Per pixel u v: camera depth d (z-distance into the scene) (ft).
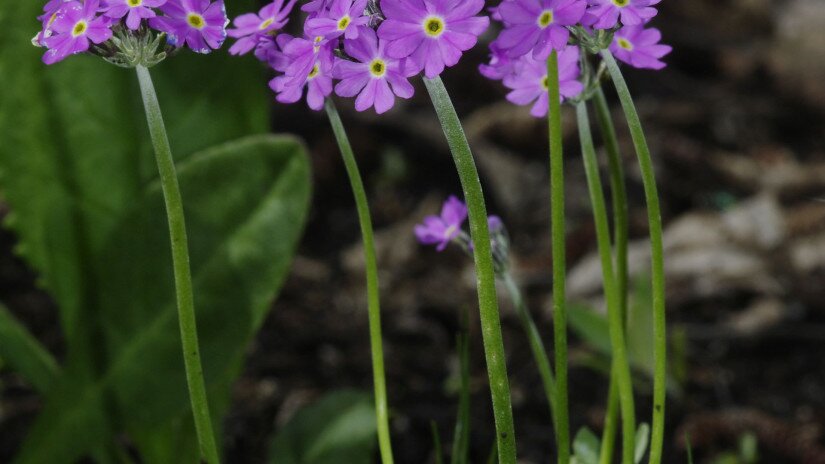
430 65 0.95
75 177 1.32
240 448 1.45
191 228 1.26
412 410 1.54
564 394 1.07
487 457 1.46
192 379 1.03
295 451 1.33
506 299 1.94
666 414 1.57
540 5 0.95
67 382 1.27
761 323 1.85
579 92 1.06
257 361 1.66
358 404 1.35
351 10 0.96
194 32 0.99
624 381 1.08
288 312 1.83
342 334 1.77
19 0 1.27
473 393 1.60
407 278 2.01
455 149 0.97
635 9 0.97
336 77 0.97
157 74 1.31
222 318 1.26
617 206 1.12
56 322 1.69
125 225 1.27
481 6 0.95
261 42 1.04
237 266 1.26
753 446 1.46
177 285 1.02
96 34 0.96
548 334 1.82
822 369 1.69
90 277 1.32
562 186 1.04
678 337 1.60
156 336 1.27
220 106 1.32
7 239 1.90
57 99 1.30
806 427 1.50
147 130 1.32
